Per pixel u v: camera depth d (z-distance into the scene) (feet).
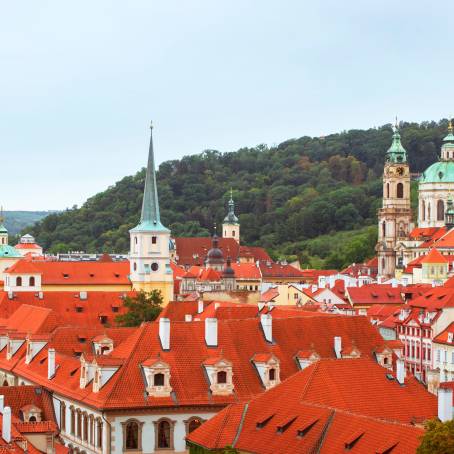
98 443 530.27
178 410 534.37
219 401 542.16
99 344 620.49
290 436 420.36
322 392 450.30
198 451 452.35
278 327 605.31
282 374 578.25
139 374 540.52
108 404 522.88
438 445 351.67
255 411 450.71
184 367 551.59
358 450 388.37
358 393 454.81
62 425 573.33
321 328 615.98
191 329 570.87
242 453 434.71
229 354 570.05
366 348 618.03
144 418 529.45
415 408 456.04
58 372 603.67
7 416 440.04
